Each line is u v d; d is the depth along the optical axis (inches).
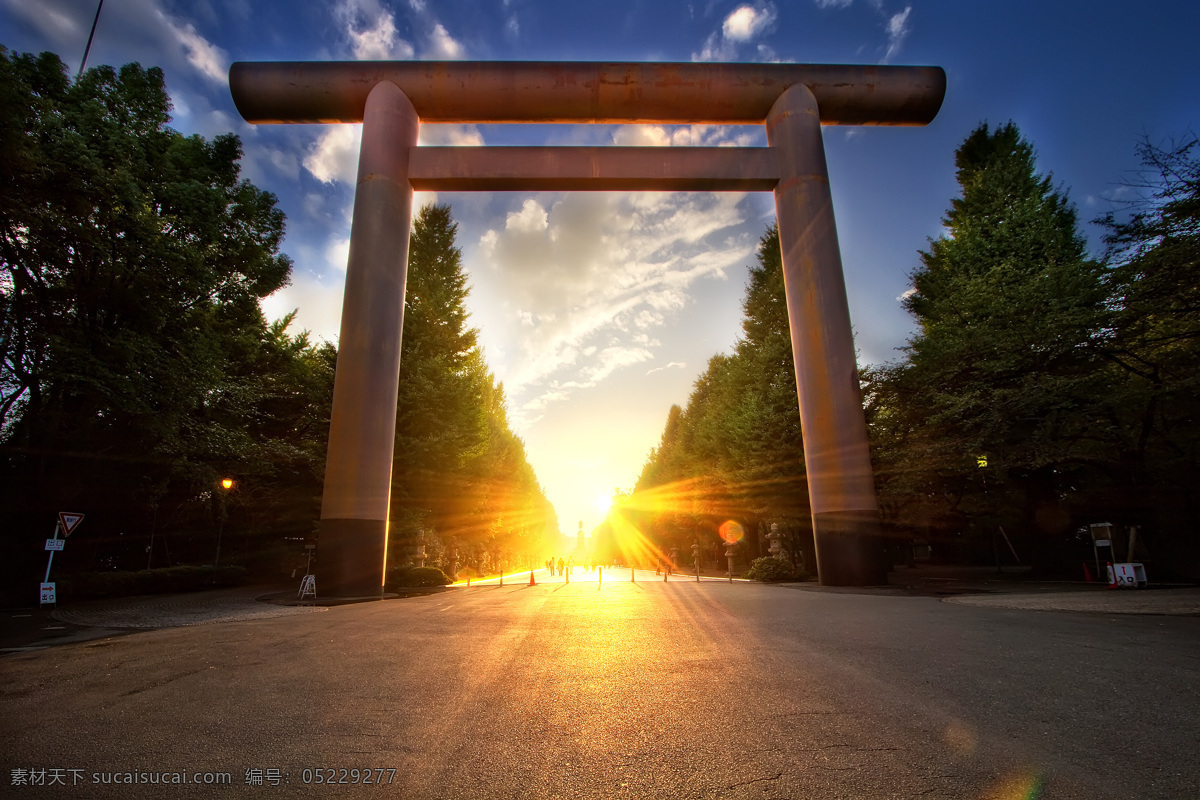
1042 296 789.9
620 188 840.3
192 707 183.0
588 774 126.6
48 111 606.2
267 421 1172.5
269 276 1015.6
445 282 1189.7
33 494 707.4
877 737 147.0
